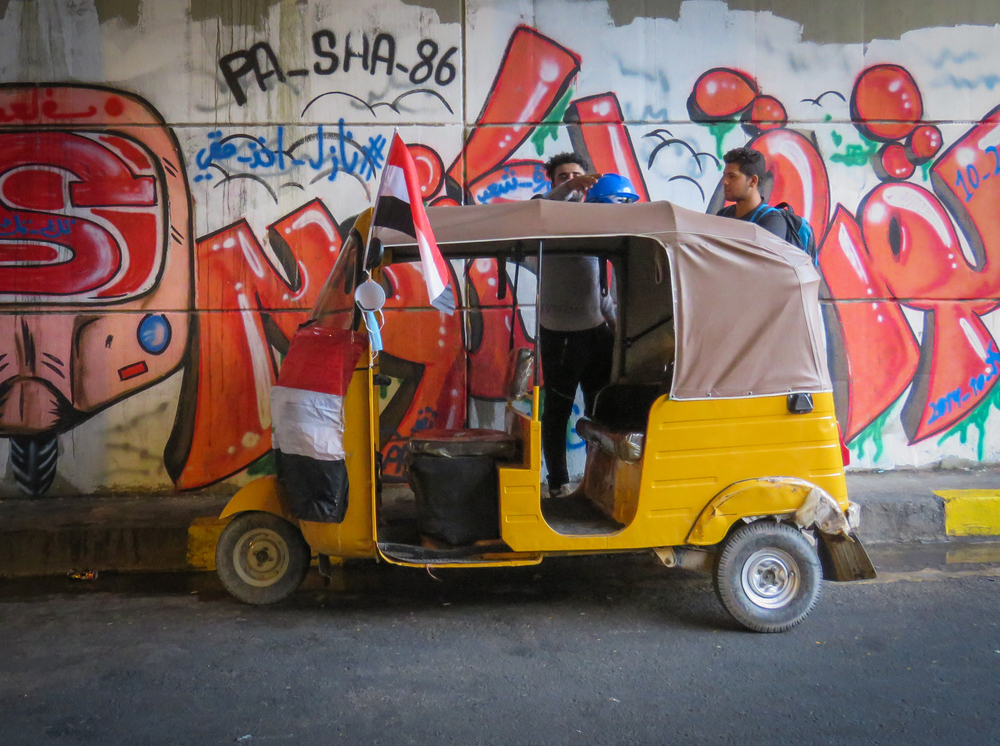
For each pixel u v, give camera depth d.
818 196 5.43
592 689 3.05
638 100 5.30
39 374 5.10
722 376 3.57
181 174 5.11
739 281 3.58
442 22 5.18
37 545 4.46
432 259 3.28
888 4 5.39
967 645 3.42
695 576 4.37
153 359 5.14
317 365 3.64
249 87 5.12
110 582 4.35
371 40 5.16
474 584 4.26
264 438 5.21
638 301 4.40
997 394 5.56
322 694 3.02
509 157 5.27
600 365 4.81
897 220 5.48
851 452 5.51
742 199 4.50
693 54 5.32
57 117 5.05
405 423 5.29
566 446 4.91
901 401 5.52
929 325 5.52
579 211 3.63
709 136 5.35
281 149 5.16
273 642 3.51
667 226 3.57
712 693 3.01
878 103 5.43
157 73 5.08
